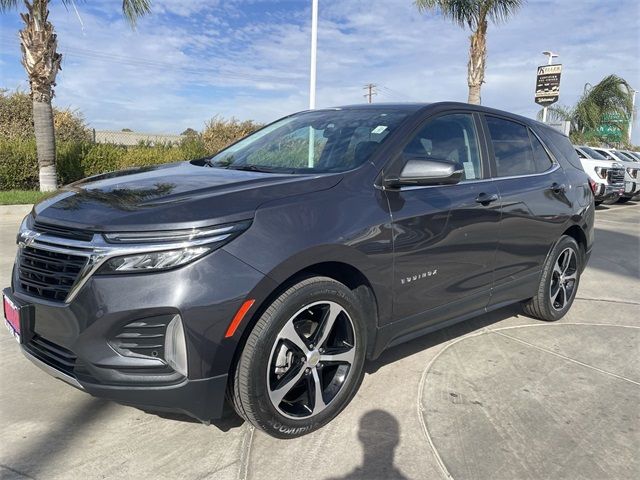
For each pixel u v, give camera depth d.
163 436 2.82
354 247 2.87
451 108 3.83
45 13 10.84
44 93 11.10
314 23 11.59
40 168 11.42
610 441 2.93
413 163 3.10
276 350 2.67
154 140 18.33
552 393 3.45
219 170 3.36
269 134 4.09
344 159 3.28
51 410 3.03
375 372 3.65
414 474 2.59
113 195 2.77
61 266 2.53
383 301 3.11
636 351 4.23
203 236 2.42
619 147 29.66
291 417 2.77
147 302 2.34
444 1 14.66
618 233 10.91
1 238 7.58
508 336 4.44
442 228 3.39
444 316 3.61
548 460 2.74
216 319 2.41
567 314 5.13
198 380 2.43
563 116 29.39
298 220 2.70
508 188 4.00
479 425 3.03
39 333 2.64
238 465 2.60
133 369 2.40
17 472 2.48
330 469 2.60
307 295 2.70
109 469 2.54
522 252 4.18
